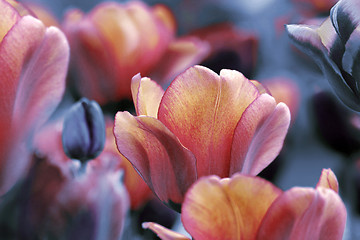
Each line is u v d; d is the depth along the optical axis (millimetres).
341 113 612
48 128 492
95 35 590
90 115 438
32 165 431
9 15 411
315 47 446
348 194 630
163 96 423
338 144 624
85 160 439
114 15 594
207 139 426
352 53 425
